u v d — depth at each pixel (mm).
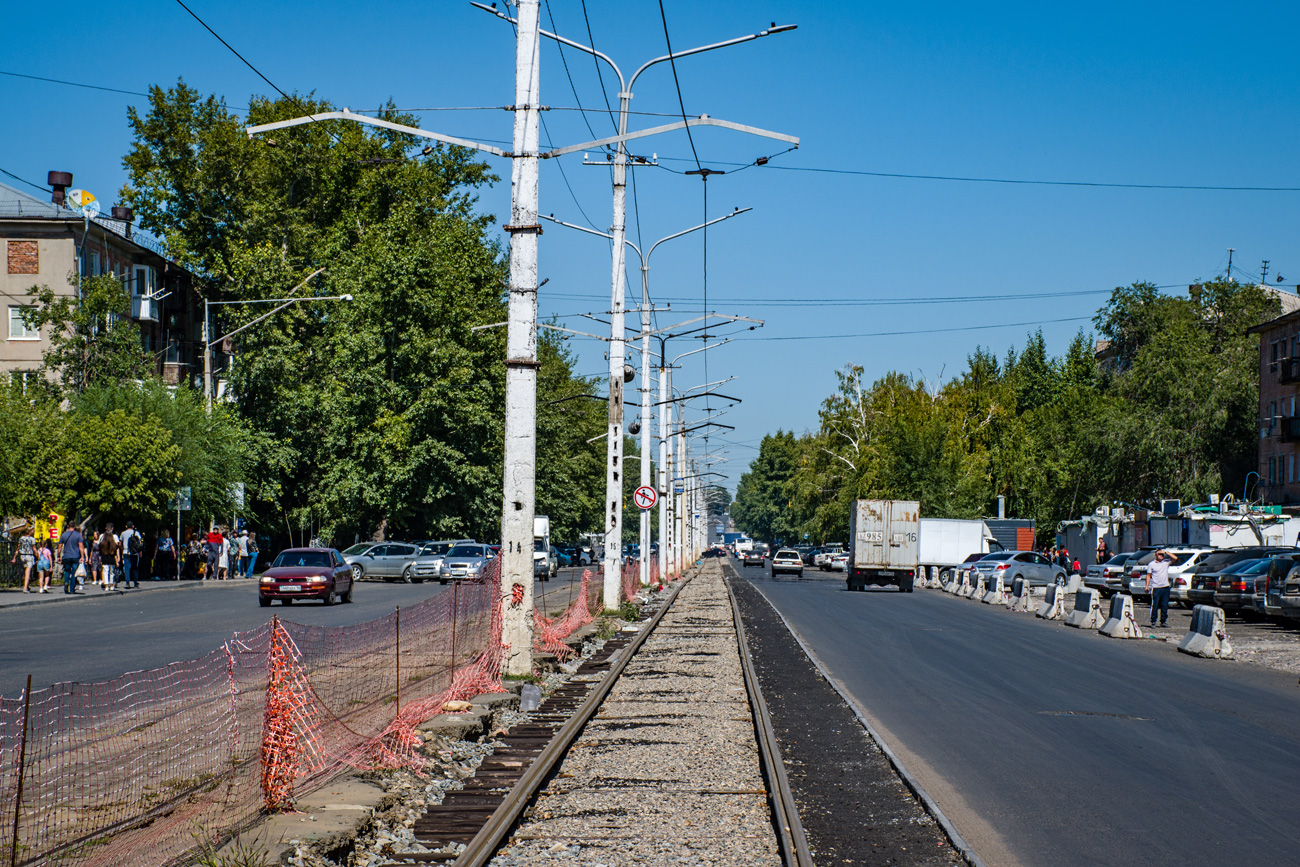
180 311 71000
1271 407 66750
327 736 11070
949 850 8062
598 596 34469
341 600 35469
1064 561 60469
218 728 11438
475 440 56375
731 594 47125
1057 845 8211
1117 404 69625
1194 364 68500
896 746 12070
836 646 23797
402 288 54000
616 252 31312
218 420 48781
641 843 8234
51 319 50062
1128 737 12711
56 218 57531
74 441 43031
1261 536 48938
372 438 53531
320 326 58594
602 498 87688
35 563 39719
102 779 9133
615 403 31141
